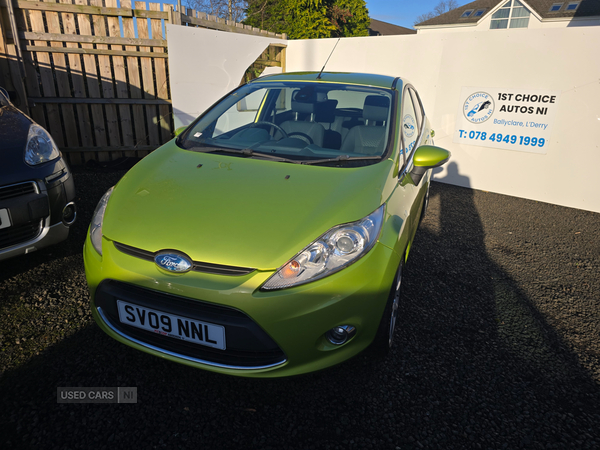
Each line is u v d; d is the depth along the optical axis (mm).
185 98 5270
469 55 5293
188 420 1738
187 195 1903
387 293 1810
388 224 1906
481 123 5457
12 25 4805
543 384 2104
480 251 3721
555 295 3029
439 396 1970
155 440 1628
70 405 1756
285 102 2781
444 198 5262
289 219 1735
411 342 2359
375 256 1768
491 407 1925
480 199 5316
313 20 17922
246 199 1854
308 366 1707
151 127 5902
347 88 2814
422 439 1726
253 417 1780
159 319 1685
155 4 5371
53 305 2408
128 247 1716
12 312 2309
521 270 3402
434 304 2781
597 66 4598
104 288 1764
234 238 1649
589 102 4734
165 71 5750
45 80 5199
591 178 4934
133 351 2113
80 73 5320
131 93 5660
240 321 1596
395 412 1858
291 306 1593
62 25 5133
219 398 1870
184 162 2238
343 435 1720
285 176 2051
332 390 1966
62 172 2613
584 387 2105
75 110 5840
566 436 1788
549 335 2535
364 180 2025
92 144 5680
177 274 1615
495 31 5055
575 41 4637
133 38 5387
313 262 1638
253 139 2496
